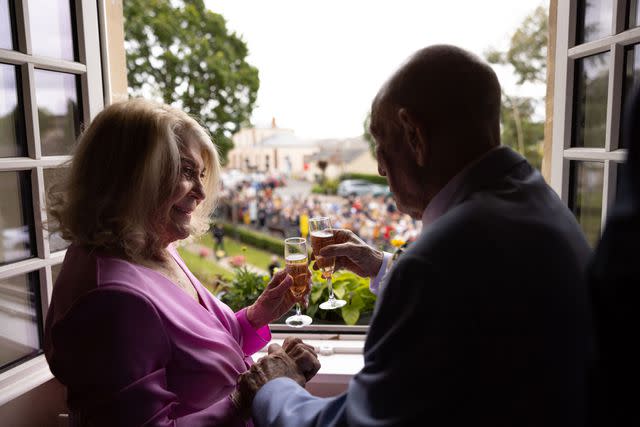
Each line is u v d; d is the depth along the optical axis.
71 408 0.91
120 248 1.00
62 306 0.91
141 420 0.86
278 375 1.03
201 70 7.24
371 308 1.82
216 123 7.59
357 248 1.42
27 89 1.33
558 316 0.62
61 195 1.02
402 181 0.83
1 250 1.34
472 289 0.63
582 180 1.44
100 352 0.85
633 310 0.40
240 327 1.32
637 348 0.41
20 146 1.37
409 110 0.76
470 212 0.69
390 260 1.42
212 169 1.22
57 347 0.88
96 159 0.98
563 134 1.43
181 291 1.07
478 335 0.62
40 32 1.39
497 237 0.66
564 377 0.61
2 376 1.31
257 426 0.94
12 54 1.28
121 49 1.69
